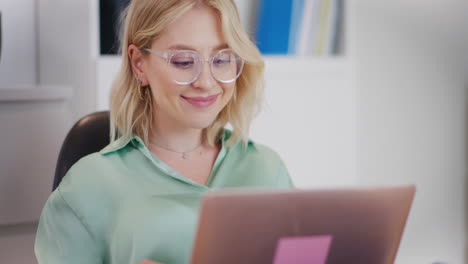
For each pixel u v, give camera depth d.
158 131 1.50
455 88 3.17
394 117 3.03
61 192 1.42
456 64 3.15
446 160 3.17
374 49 2.93
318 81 2.71
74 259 1.40
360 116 2.94
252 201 0.95
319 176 2.75
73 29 2.30
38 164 2.09
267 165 1.58
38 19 2.36
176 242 1.37
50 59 2.36
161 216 1.37
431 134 3.13
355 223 1.03
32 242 2.13
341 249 1.04
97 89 2.26
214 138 1.56
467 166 3.21
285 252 1.00
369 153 2.98
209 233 0.95
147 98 1.49
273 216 0.97
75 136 1.62
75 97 2.32
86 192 1.41
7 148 2.03
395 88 3.02
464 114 3.19
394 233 1.09
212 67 1.37
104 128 1.65
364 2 2.88
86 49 2.27
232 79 1.41
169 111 1.40
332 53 2.80
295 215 0.99
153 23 1.38
